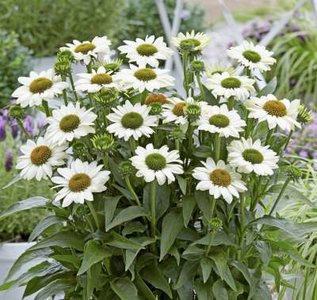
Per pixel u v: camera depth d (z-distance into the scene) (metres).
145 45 1.29
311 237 1.55
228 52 1.29
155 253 1.26
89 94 1.25
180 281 1.21
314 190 1.68
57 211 1.27
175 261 1.25
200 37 1.29
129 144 1.24
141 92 1.24
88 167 1.18
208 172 1.17
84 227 1.26
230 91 1.21
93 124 1.19
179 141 1.22
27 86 1.26
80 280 1.24
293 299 1.56
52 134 1.19
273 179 1.27
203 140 1.27
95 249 1.19
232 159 1.17
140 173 1.14
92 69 1.27
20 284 1.34
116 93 1.21
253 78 1.31
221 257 1.21
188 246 1.21
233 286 1.19
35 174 1.19
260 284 1.29
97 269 1.21
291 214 1.66
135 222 1.23
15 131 1.84
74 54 1.29
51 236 1.24
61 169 1.18
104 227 1.23
